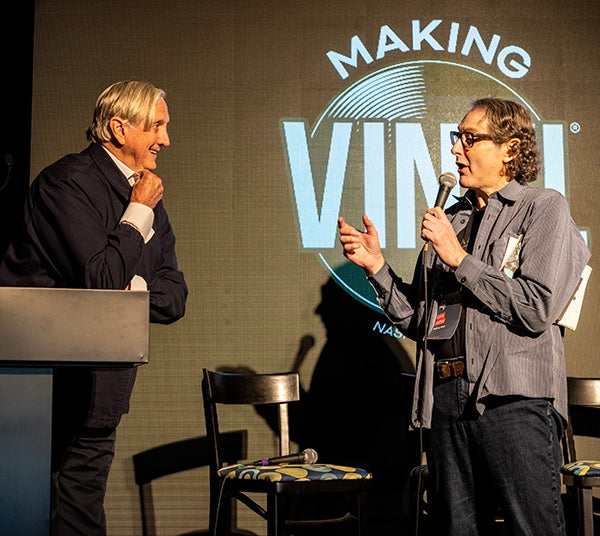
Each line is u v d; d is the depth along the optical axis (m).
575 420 3.83
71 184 2.31
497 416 2.21
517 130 2.43
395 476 3.80
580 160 3.90
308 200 3.87
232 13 3.91
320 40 3.91
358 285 3.85
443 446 2.32
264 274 3.84
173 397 3.79
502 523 3.30
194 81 3.88
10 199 3.80
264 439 3.80
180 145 3.86
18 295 1.52
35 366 1.57
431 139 3.90
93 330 1.55
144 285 2.34
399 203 3.88
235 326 3.82
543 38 3.92
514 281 2.23
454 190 3.89
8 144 3.84
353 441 3.81
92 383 2.26
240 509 3.79
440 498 2.32
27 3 3.87
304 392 3.81
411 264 3.86
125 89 2.49
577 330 3.86
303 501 3.66
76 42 3.87
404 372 3.83
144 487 3.76
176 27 3.90
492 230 2.37
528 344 2.26
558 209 2.29
